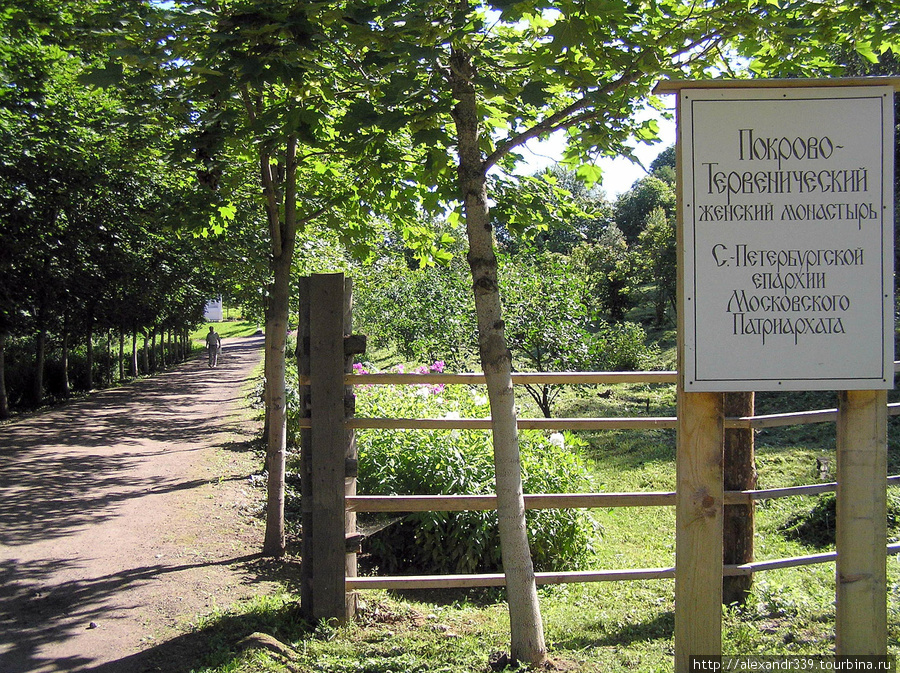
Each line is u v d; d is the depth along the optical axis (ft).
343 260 39.01
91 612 16.02
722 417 9.28
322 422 14.48
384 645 13.35
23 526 23.52
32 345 77.41
